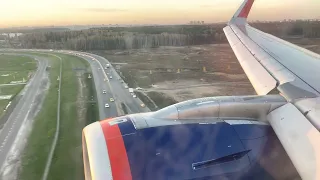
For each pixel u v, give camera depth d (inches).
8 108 1759.4
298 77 424.5
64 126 1393.9
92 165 242.4
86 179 264.2
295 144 255.9
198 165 251.1
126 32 6860.2
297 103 314.8
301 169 233.8
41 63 3656.5
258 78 468.1
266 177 263.6
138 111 1654.8
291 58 523.5
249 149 271.1
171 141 264.1
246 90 2009.1
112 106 1744.6
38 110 1688.0
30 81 2568.9
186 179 243.4
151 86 2229.3
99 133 268.7
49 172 955.3
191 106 301.9
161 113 297.4
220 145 267.4
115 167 241.1
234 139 275.4
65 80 2554.1
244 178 257.9
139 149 254.4
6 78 2736.2
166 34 5856.3
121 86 2261.3
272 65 494.0
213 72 2652.6
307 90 365.1
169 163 248.5
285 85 386.3
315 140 251.0
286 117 292.2
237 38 703.1
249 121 301.0
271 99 324.5
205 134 275.0
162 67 3009.4
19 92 2164.1
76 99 1905.8
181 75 2573.8
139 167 243.4
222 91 1996.8
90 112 1619.1
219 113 305.6
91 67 3206.2
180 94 1966.0
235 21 829.2
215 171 251.9
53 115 1573.6
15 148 1160.2
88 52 4726.9
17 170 980.6
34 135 1291.8
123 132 267.9
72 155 1070.4
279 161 269.7
